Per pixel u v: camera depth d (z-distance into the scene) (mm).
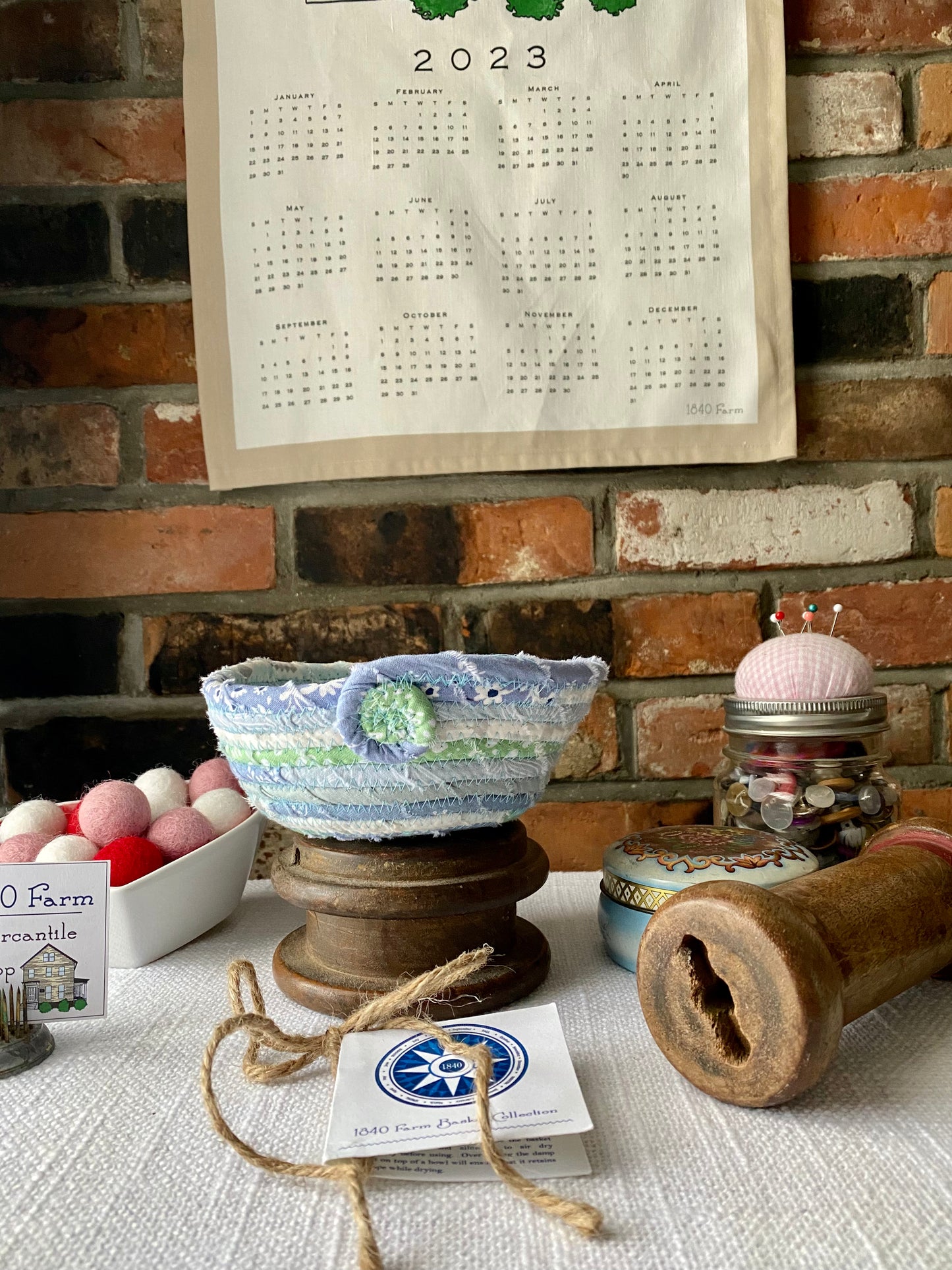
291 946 631
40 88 844
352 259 838
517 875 584
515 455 850
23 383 855
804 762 702
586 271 840
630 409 849
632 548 869
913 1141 424
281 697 520
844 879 511
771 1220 371
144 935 637
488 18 825
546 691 529
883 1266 345
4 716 864
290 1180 405
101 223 851
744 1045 449
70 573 862
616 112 831
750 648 875
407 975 570
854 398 859
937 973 605
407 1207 385
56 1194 394
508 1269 348
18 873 546
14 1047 508
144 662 869
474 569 870
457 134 832
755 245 839
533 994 594
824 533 866
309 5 826
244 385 849
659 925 468
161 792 731
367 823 554
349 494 868
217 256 842
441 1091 447
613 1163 411
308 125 833
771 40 826
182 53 843
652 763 883
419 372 844
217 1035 465
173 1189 398
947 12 836
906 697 875
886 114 842
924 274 852
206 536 866
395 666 503
